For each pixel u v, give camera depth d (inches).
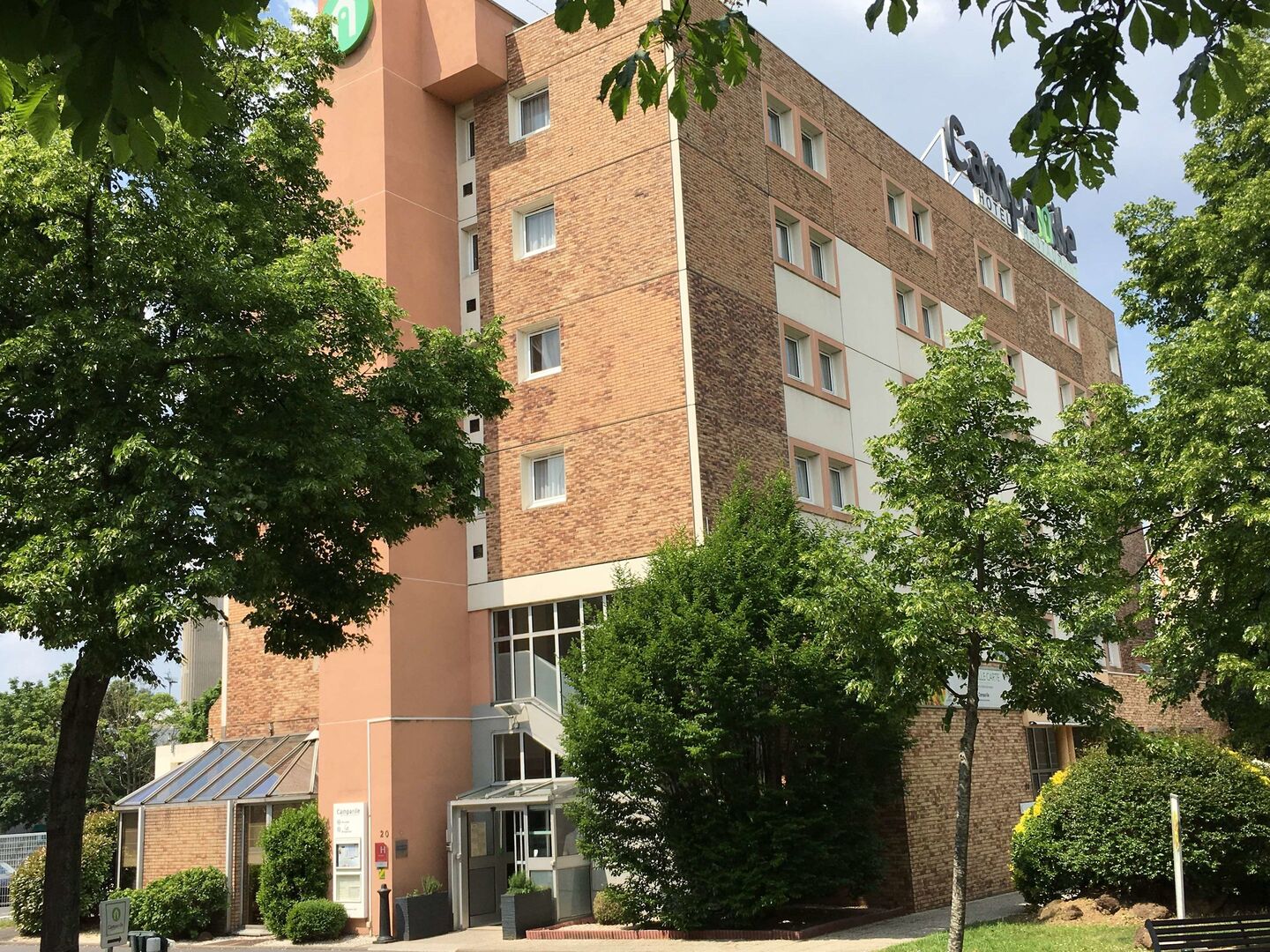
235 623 1153.4
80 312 478.0
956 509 538.0
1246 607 637.3
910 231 1280.8
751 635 764.0
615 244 967.6
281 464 533.6
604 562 924.0
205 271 513.7
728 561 785.6
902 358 1194.0
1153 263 792.9
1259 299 633.0
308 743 1050.7
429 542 978.1
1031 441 559.5
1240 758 681.0
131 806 1053.2
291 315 546.0
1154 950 450.0
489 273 1043.3
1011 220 1542.8
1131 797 665.0
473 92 1082.1
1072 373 1605.6
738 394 947.3
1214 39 209.9
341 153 1047.0
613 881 866.8
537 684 949.2
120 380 497.4
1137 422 675.4
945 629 512.4
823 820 752.3
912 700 548.1
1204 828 639.1
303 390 542.9
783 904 746.2
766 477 866.1
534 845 936.9
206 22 150.5
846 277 1133.1
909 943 619.8
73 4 143.6
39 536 464.8
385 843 890.1
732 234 986.1
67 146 482.3
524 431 989.8
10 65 157.0
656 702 746.2
